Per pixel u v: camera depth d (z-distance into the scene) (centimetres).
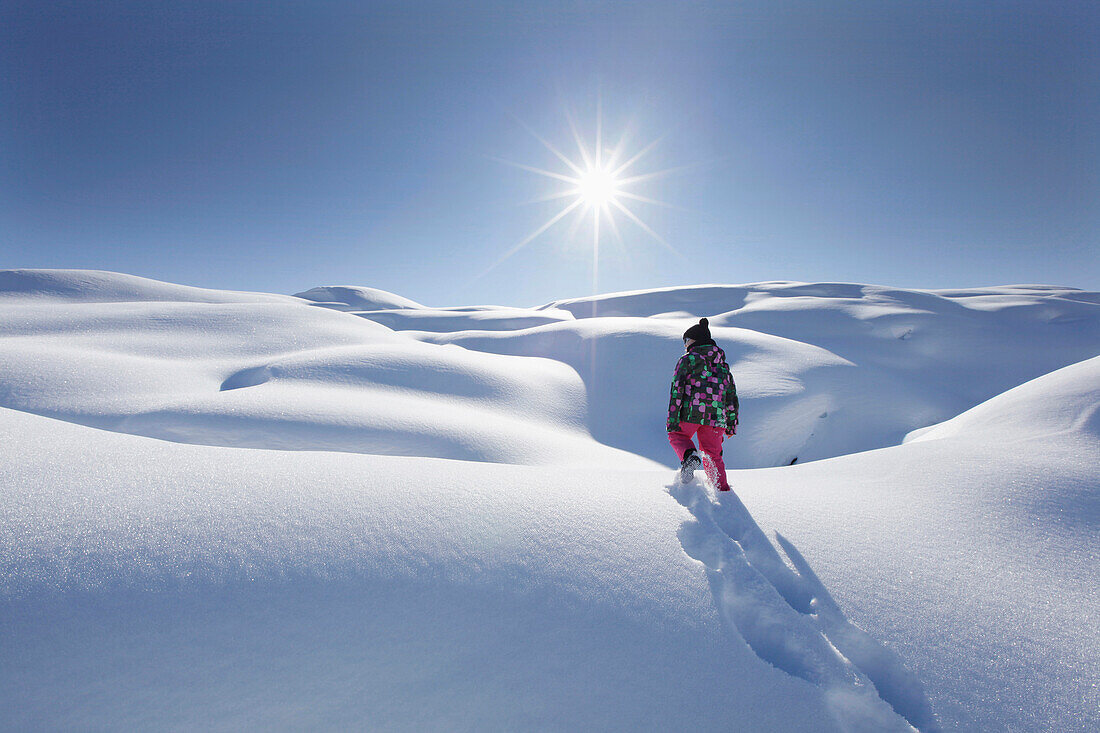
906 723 187
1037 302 4350
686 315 5109
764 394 1764
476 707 176
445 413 1210
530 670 189
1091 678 204
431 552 229
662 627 212
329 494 258
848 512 331
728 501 335
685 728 177
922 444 506
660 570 242
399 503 259
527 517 266
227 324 2122
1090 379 559
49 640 173
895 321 3491
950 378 2742
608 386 1867
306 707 169
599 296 7244
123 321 2038
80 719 157
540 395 1662
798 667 210
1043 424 504
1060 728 184
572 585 224
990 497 351
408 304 11038
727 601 234
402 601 205
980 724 186
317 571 210
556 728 173
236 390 1176
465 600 210
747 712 184
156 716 161
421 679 181
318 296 10512
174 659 175
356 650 186
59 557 197
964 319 3678
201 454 295
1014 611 240
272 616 192
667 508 308
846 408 1889
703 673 196
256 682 173
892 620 231
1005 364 2950
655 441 1553
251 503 242
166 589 194
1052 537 303
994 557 283
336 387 1341
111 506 227
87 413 1014
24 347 1337
